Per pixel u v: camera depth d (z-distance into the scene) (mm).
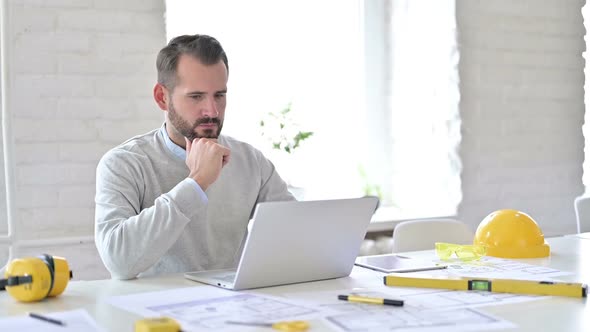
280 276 1506
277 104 3285
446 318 1224
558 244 2098
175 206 1607
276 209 1404
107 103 2668
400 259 1853
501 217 1915
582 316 1242
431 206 3500
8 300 1382
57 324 1195
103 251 1628
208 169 1659
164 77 1841
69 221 2641
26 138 2568
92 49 2635
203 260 1931
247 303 1339
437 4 3439
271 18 3268
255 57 3230
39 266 1352
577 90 3764
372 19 3564
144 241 1590
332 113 3455
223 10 3137
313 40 3393
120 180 1818
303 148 3355
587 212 2766
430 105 3498
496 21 3500
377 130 3598
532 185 3662
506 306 1312
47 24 2568
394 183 3631
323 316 1237
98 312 1278
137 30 2699
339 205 1508
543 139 3682
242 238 2023
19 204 2566
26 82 2553
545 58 3654
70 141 2627
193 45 1812
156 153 1930
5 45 2514
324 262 1560
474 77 3453
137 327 1115
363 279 1591
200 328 1161
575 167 3785
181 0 3023
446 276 1604
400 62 3574
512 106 3574
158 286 1512
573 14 3723
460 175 3426
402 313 1257
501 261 1812
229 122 3178
